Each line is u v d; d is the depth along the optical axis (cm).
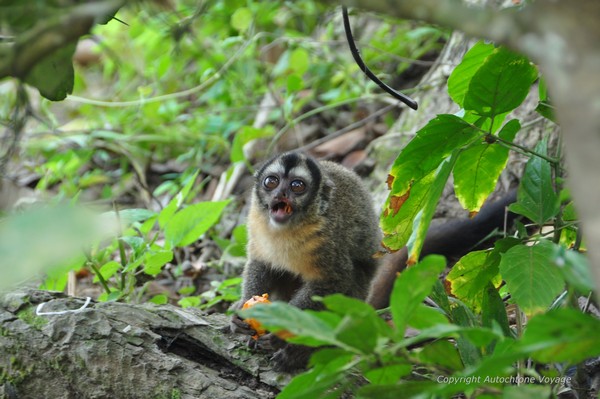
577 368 684
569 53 333
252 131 1234
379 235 1055
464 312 661
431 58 1522
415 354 473
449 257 1083
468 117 729
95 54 1841
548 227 1011
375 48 1434
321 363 468
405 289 438
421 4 362
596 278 322
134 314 737
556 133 1094
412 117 1286
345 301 439
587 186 319
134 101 1530
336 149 1401
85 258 902
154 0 523
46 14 449
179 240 891
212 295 1045
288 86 1296
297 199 972
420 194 715
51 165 1381
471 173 748
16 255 348
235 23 1545
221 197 1328
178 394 685
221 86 1526
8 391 678
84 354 689
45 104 1436
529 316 593
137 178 1459
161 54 1725
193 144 1519
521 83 654
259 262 1016
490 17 354
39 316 707
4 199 1353
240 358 743
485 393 466
